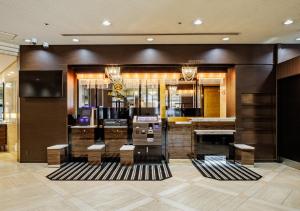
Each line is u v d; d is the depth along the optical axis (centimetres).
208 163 552
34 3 355
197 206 310
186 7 372
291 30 479
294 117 516
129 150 535
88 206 311
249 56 572
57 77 570
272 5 365
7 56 571
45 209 303
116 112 648
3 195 352
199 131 573
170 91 673
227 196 345
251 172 474
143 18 416
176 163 554
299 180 423
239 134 573
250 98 577
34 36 511
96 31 481
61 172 477
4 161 587
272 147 573
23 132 574
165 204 317
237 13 396
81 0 346
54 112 575
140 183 405
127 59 575
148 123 585
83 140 591
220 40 546
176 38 530
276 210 298
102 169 502
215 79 677
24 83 570
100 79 665
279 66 560
